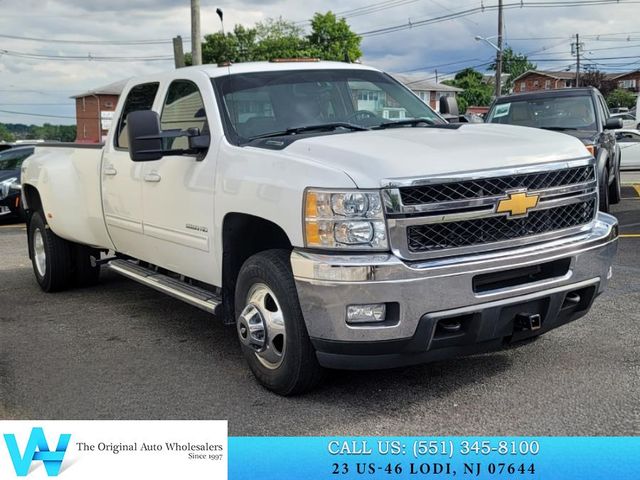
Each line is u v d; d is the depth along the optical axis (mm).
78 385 4957
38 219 7801
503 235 4184
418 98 6129
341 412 4316
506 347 4973
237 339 5918
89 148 6859
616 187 13141
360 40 54156
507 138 4555
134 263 6754
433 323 3973
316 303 4035
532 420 4090
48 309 7156
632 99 83812
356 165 4031
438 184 3967
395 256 3914
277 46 53031
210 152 5016
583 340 5383
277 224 4281
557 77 88562
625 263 8109
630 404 4219
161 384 4914
